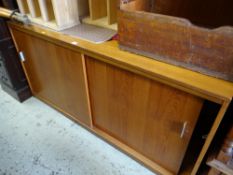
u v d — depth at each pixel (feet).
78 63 3.36
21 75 5.23
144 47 2.52
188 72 2.27
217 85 2.06
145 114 3.04
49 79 4.49
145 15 2.23
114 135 4.14
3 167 3.97
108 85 3.24
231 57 1.91
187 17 3.06
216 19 2.87
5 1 4.19
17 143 4.43
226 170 2.51
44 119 5.05
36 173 3.86
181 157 3.10
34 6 3.87
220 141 2.76
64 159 4.11
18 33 4.20
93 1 3.44
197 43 2.04
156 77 2.35
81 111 4.39
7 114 5.19
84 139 4.53
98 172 3.88
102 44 3.01
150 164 3.74
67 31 3.48
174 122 2.73
